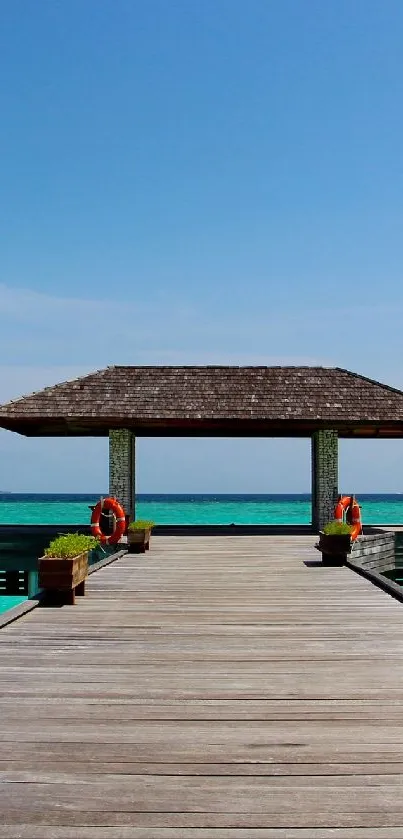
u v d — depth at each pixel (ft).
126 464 65.98
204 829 10.85
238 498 469.16
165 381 69.51
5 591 63.10
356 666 20.16
